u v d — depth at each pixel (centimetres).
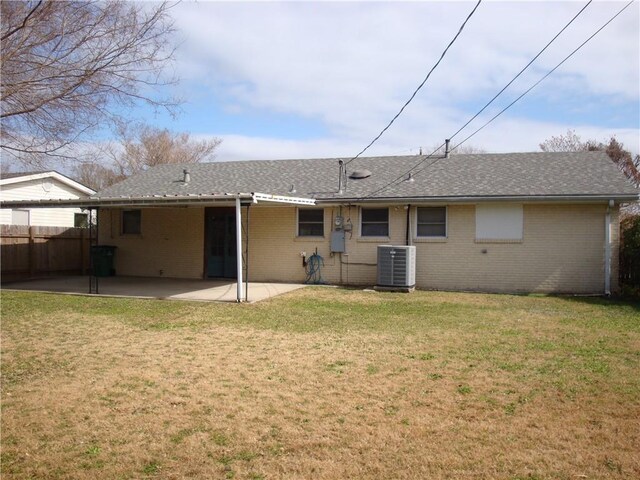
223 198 1196
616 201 1359
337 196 1557
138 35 670
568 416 483
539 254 1432
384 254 1423
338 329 885
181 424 467
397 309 1106
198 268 1731
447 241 1495
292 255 1623
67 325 914
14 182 2064
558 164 1622
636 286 1346
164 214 1770
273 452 412
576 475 375
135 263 1802
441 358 688
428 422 470
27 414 491
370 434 445
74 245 1880
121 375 612
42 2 602
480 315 1036
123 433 448
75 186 2345
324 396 539
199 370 632
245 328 891
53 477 374
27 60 622
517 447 420
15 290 1381
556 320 983
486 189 1470
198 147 3956
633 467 387
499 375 610
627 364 659
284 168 1917
